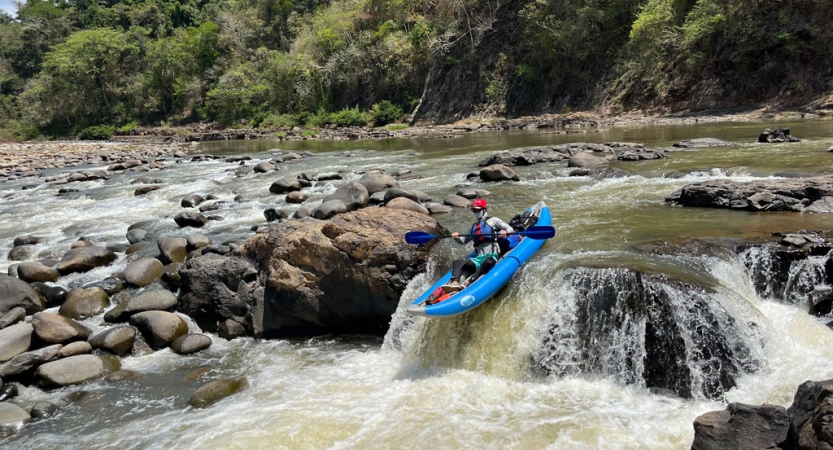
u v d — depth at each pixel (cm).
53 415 583
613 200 1027
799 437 350
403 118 4506
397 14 4981
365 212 816
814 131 1725
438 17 4512
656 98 2945
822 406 346
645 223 831
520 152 1617
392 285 737
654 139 1880
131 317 763
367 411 554
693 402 536
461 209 1050
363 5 5347
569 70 3506
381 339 746
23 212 1447
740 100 2630
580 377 593
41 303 824
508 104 3825
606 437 484
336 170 1748
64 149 3747
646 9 3045
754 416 394
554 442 482
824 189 845
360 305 754
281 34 6694
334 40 5231
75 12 9331
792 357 561
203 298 800
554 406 544
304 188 1476
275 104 5581
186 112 6612
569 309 610
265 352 721
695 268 634
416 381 616
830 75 2345
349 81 5056
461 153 2019
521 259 695
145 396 615
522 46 3819
